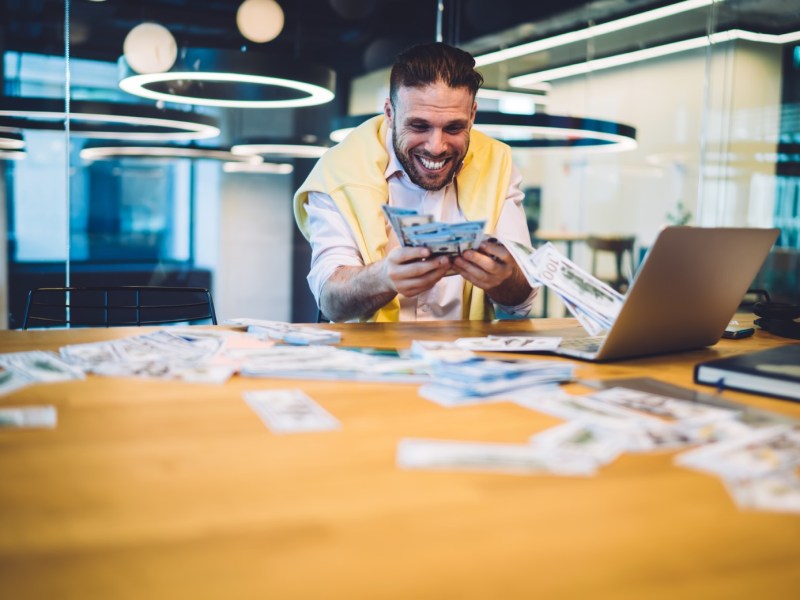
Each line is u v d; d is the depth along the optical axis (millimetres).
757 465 656
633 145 6543
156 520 529
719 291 1255
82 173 4980
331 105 5703
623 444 716
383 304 1670
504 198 1930
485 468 649
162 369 1031
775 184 6258
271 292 5812
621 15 6215
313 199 1938
